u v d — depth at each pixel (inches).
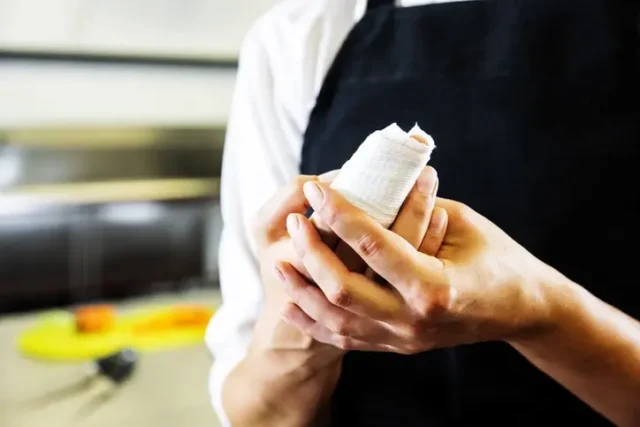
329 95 23.8
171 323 55.0
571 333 17.8
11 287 59.4
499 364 21.5
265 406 21.2
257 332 20.7
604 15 21.5
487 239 16.6
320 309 16.3
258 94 24.3
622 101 21.2
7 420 41.5
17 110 54.3
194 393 45.8
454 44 22.7
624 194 21.2
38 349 50.0
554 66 21.7
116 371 46.6
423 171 16.1
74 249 61.1
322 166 23.5
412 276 14.7
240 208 25.1
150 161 63.3
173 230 64.8
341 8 24.3
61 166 60.2
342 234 14.9
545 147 21.5
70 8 51.9
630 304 21.4
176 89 59.1
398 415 22.7
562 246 21.5
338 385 23.5
